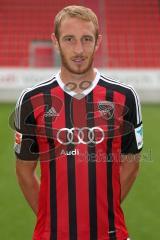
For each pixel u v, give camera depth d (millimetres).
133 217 5492
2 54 16500
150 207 5789
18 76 12164
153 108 11492
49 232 2213
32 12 17875
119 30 17594
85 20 2033
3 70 12141
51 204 2197
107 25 17766
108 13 18125
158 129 9594
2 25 17438
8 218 5441
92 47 2066
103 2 18391
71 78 2186
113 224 2215
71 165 2172
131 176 2416
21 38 17031
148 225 5277
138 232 5094
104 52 16656
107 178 2186
